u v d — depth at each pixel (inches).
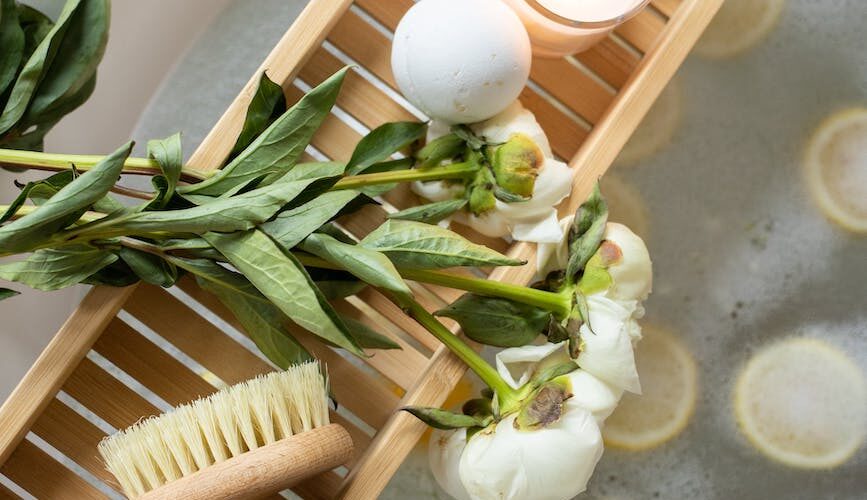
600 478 37.6
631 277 30.5
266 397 29.0
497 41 29.2
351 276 30.2
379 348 30.8
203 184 28.1
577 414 29.5
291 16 37.1
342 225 32.3
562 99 32.9
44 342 36.2
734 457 37.6
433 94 29.6
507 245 32.7
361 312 32.7
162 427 29.0
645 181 37.7
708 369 37.6
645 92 31.0
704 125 37.6
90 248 28.7
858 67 37.3
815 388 37.5
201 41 37.1
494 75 29.3
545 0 30.7
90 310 30.1
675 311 37.7
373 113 32.4
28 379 30.0
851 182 37.5
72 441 31.8
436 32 29.2
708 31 37.4
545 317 30.5
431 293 32.2
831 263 37.5
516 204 30.8
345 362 32.5
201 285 29.7
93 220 27.9
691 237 37.7
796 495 37.5
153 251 28.7
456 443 30.8
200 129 37.0
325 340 30.8
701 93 37.5
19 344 35.8
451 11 29.2
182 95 37.1
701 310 37.7
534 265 31.1
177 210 28.0
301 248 28.7
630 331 30.7
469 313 30.2
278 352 30.1
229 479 28.3
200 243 28.2
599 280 30.3
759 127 37.5
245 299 29.6
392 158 34.1
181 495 28.1
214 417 29.0
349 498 30.5
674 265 37.7
